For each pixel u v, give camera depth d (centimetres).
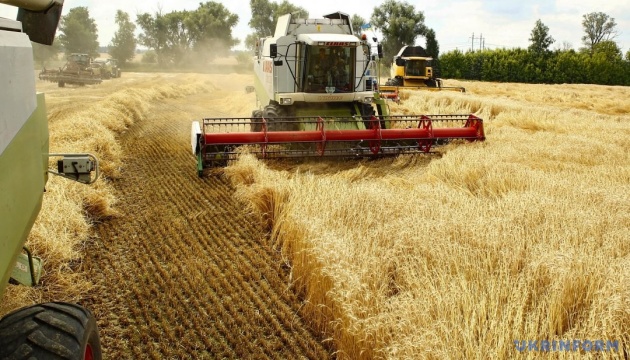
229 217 793
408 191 783
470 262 481
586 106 2503
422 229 545
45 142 302
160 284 566
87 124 1248
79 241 653
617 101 2800
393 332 386
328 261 471
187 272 596
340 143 1148
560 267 434
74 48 7788
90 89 3494
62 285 536
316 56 1236
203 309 520
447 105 2239
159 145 1380
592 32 8375
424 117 1200
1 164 185
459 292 412
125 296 541
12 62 213
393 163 1133
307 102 1280
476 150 1073
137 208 831
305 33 1289
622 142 1237
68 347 233
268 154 1087
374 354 394
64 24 7706
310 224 577
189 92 3619
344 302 415
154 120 1953
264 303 536
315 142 1108
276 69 1254
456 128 1212
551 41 6072
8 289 477
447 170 936
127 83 4159
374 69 1377
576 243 524
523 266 493
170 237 707
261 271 606
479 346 348
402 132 1153
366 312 413
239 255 649
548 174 863
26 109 238
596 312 384
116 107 1834
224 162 1064
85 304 523
